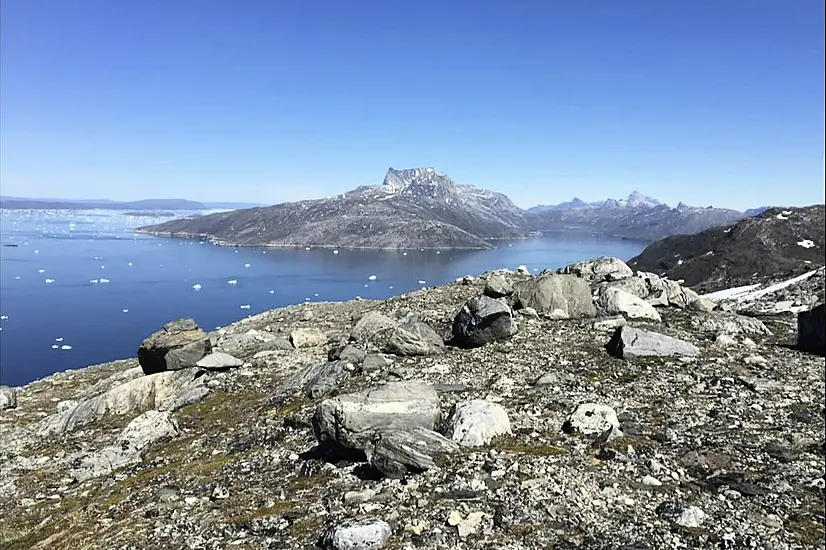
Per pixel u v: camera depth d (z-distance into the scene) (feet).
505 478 42.09
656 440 53.06
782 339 97.81
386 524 34.58
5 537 49.11
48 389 136.98
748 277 620.90
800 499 42.24
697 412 61.00
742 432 55.52
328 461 51.16
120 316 613.52
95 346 487.61
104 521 46.24
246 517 40.55
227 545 36.32
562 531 35.24
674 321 105.91
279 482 47.93
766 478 45.62
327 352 109.60
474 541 33.78
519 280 148.66
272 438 63.10
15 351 462.60
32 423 103.19
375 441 47.47
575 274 141.18
